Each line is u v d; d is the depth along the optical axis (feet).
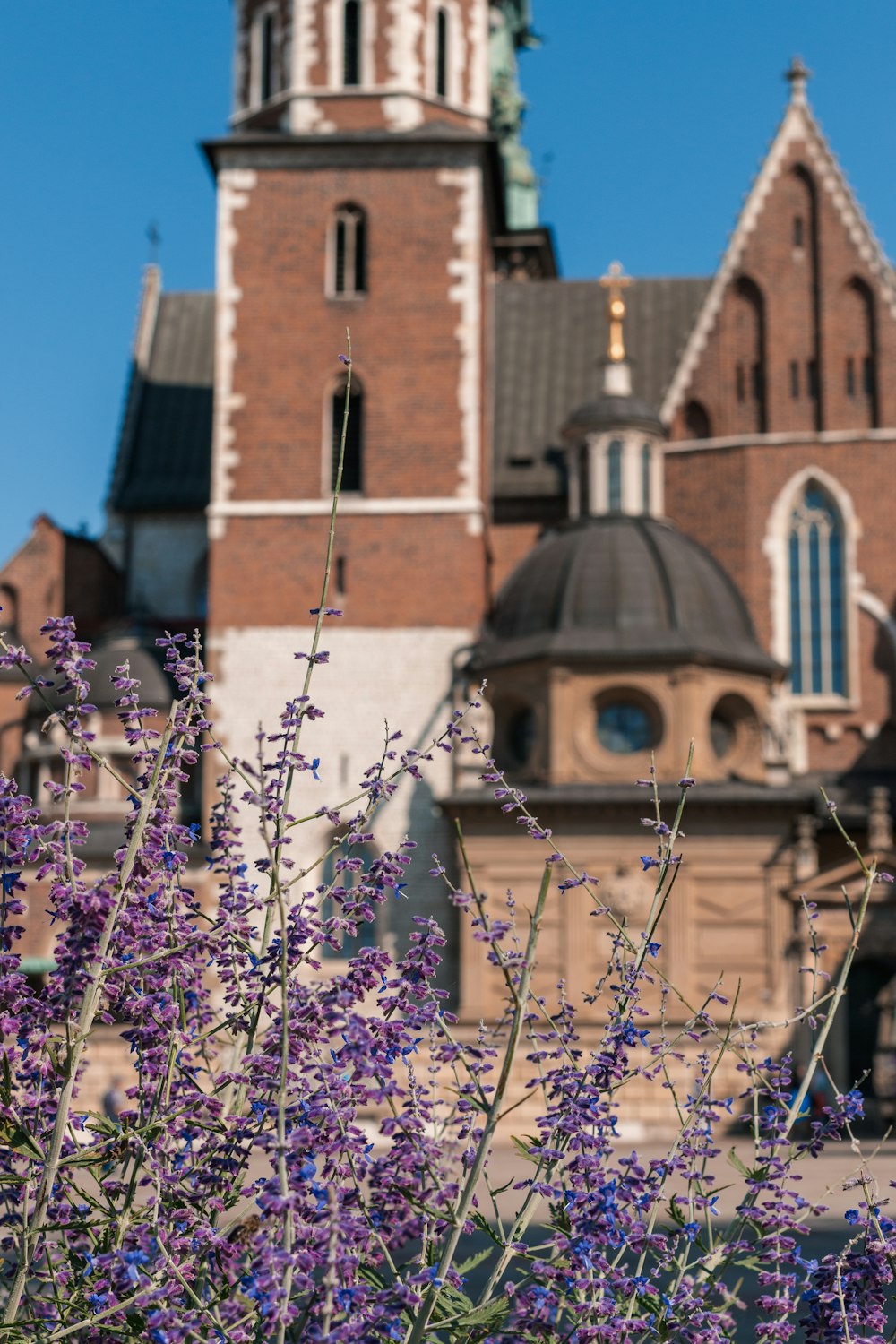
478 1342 25.08
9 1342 24.97
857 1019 153.28
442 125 176.55
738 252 194.39
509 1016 29.55
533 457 198.08
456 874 157.79
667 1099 128.77
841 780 179.52
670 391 194.59
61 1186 27.58
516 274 262.88
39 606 197.47
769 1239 27.30
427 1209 25.17
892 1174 95.81
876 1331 28.12
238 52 183.83
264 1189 23.85
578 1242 24.90
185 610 208.54
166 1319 23.91
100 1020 28.19
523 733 165.99
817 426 190.08
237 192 174.60
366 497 169.99
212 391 220.64
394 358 171.73
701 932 155.33
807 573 188.03
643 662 162.50
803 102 195.42
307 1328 23.85
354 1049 24.50
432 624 167.84
